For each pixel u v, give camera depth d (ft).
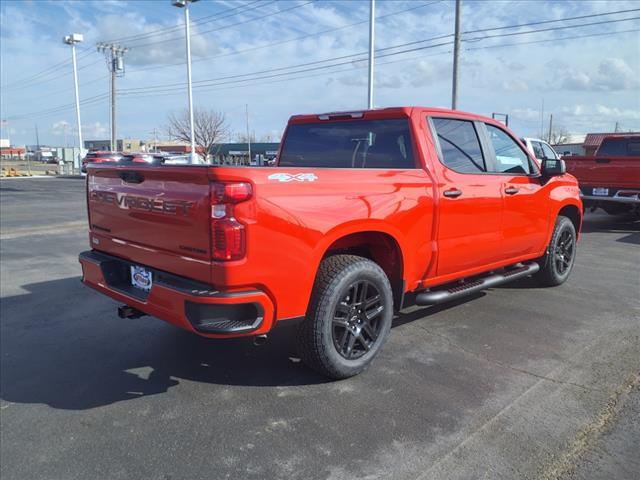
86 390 12.10
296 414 10.73
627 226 38.50
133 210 11.89
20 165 269.03
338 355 11.85
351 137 15.49
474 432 9.93
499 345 14.29
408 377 12.36
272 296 10.42
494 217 15.76
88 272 13.57
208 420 10.59
